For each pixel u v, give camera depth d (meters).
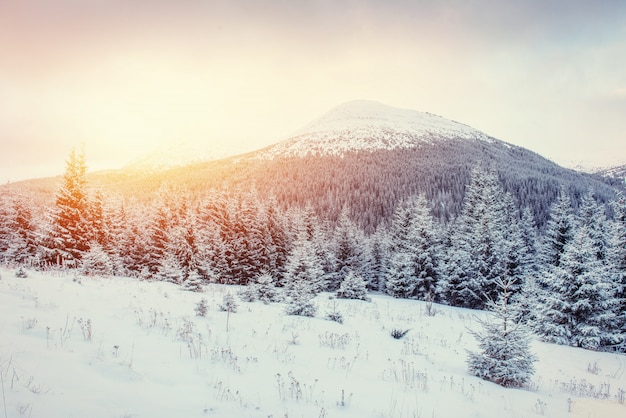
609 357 12.92
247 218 45.34
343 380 7.39
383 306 21.59
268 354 8.46
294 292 14.84
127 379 5.62
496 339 8.89
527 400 7.54
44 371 5.25
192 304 13.10
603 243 25.89
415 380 8.03
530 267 31.98
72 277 15.54
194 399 5.32
